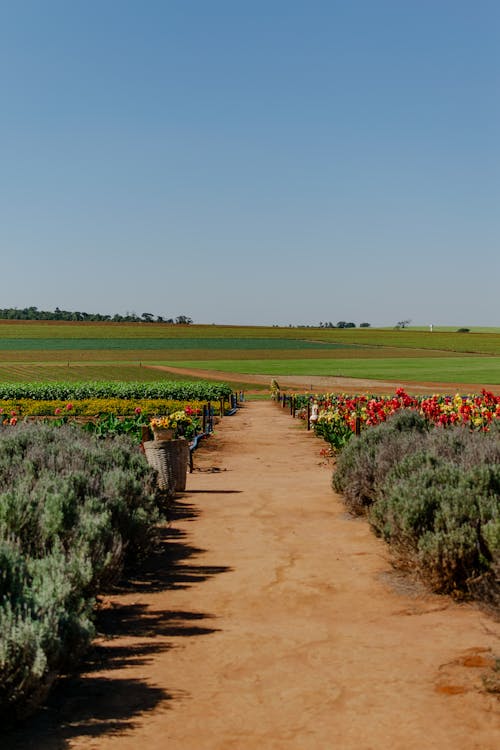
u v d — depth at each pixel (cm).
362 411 2300
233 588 775
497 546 697
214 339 17112
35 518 773
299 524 1115
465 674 516
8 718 452
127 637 618
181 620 666
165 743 421
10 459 1190
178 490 1441
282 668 538
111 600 737
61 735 435
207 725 444
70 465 1144
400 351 14225
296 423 3609
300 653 570
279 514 1199
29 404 4303
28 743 425
